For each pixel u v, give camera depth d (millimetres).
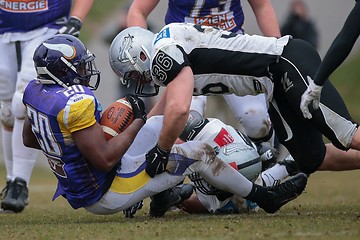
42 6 24938
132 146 18953
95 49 67875
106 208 18703
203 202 21016
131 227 17500
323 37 70438
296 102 18516
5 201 23875
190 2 22359
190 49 18422
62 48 18234
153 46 18344
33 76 24312
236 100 23062
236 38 18719
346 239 15055
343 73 64625
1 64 25219
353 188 31266
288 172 21297
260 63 18578
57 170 18516
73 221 20094
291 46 18781
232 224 17516
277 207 19797
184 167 18844
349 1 78000
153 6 22875
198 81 18781
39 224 19531
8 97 25453
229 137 20125
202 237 15656
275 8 70062
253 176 20156
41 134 18297
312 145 19500
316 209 21703
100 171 18391
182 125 17891
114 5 75375
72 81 18406
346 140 18562
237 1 22703
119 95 44000
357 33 17312
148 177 18703
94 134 17844
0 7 24922
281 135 19688
